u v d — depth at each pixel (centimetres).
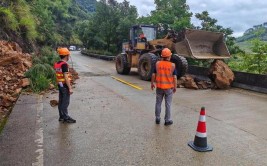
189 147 442
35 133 491
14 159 387
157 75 555
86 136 482
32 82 875
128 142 458
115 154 410
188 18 2105
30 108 659
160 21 2236
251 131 528
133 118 598
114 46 3042
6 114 634
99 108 677
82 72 1455
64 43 5603
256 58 1257
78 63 2103
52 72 948
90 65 1939
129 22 2708
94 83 1070
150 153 416
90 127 532
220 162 392
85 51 3822
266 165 385
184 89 991
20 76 929
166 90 549
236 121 592
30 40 1864
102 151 420
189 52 1035
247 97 855
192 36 1066
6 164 371
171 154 414
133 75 1373
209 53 1102
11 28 1480
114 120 580
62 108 553
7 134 484
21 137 471
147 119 592
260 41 1254
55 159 390
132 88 970
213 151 430
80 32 4566
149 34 1362
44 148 427
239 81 1035
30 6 2277
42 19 2583
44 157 395
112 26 2975
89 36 3581
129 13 2964
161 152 421
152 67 1114
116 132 506
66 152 414
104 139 470
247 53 1302
